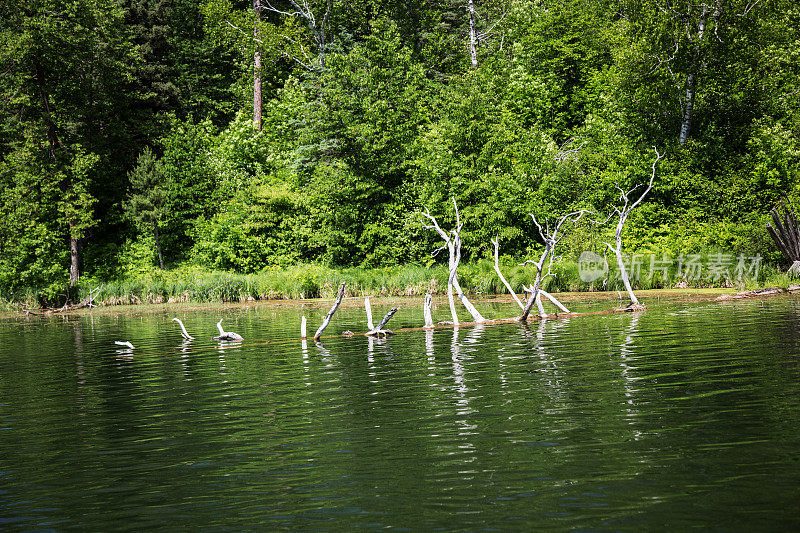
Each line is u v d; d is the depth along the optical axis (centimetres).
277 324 2067
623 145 3875
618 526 427
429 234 3888
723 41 3697
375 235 4019
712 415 694
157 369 1225
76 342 1780
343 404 833
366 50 4238
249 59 5200
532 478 525
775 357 1032
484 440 637
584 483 509
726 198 3584
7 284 3781
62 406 912
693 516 439
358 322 2033
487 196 3856
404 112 4278
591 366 1027
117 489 550
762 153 3544
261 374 1108
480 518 449
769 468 525
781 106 3800
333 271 3778
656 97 3859
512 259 3638
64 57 3975
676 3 3756
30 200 3862
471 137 3912
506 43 5166
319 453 621
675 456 564
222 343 1616
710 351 1127
